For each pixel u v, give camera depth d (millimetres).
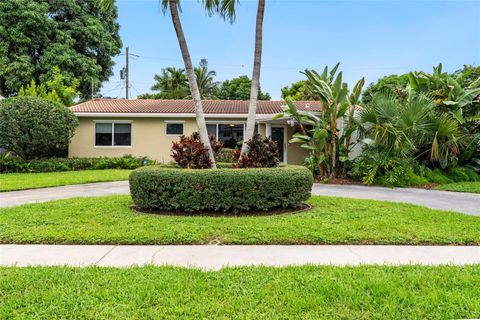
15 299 3057
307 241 4902
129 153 17359
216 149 8289
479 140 12898
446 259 4211
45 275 3605
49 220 5914
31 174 13734
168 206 6566
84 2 27609
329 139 12156
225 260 4191
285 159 17000
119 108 17844
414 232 5207
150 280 3477
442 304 2975
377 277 3547
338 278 3541
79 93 25172
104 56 28891
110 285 3357
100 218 6078
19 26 23922
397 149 11070
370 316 2799
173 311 2859
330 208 6973
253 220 5926
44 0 25672
